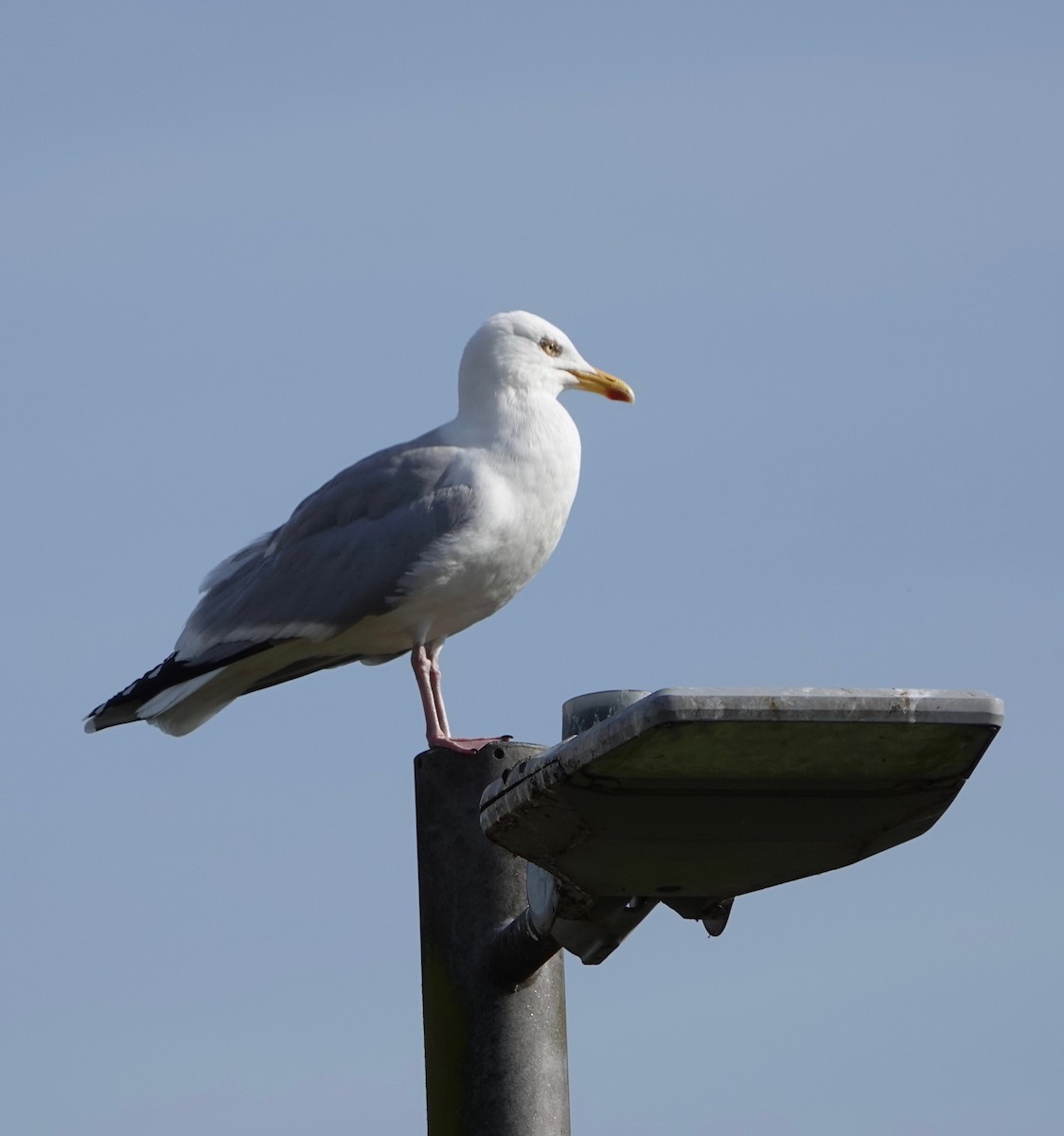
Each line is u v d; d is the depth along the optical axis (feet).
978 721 22.12
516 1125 32.96
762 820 24.81
